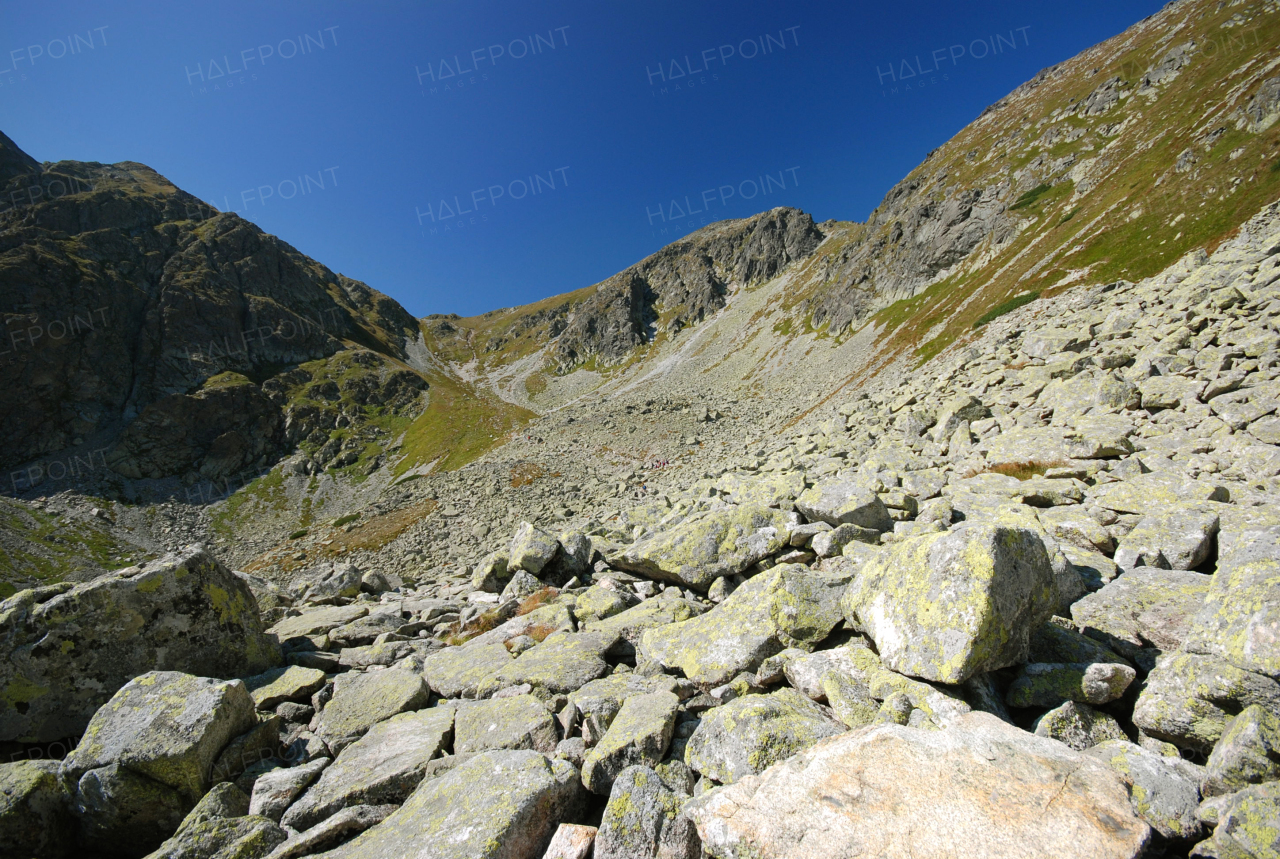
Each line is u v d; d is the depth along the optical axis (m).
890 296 115.38
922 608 5.77
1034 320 42.69
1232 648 4.61
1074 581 7.30
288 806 6.44
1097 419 15.31
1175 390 14.82
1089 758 4.19
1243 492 9.20
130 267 156.75
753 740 5.17
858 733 4.71
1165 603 6.36
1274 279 19.97
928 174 142.12
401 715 8.00
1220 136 61.19
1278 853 3.20
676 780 5.35
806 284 176.75
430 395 169.88
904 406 29.95
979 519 10.60
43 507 93.50
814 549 10.59
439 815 5.19
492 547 37.97
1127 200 67.19
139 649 8.70
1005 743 4.35
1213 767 4.01
